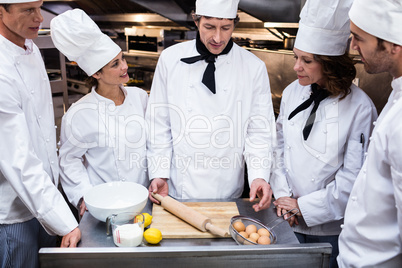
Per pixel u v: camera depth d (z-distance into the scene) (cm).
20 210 140
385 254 107
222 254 103
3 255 139
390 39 98
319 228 156
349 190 144
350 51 198
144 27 385
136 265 103
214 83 146
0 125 123
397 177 96
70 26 138
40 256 100
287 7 234
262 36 296
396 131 96
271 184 165
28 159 125
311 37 134
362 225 111
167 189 157
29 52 142
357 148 143
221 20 133
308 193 155
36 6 126
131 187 142
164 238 121
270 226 133
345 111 145
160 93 160
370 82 189
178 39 368
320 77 142
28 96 137
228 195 160
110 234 124
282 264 105
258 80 158
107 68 144
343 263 118
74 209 216
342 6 127
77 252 101
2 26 132
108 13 409
